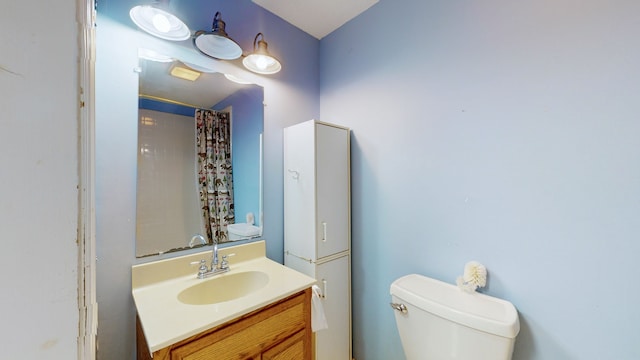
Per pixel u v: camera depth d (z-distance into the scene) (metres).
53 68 0.26
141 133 1.14
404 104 1.42
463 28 1.19
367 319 1.59
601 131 0.87
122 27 1.09
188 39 1.28
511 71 1.05
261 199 1.56
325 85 1.87
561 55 0.94
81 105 0.28
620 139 0.84
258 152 1.55
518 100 1.04
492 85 1.10
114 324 1.04
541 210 0.98
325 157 1.52
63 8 0.26
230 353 0.88
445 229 1.25
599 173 0.87
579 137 0.91
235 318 0.90
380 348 1.52
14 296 0.24
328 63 1.84
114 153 1.07
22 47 0.24
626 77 0.83
